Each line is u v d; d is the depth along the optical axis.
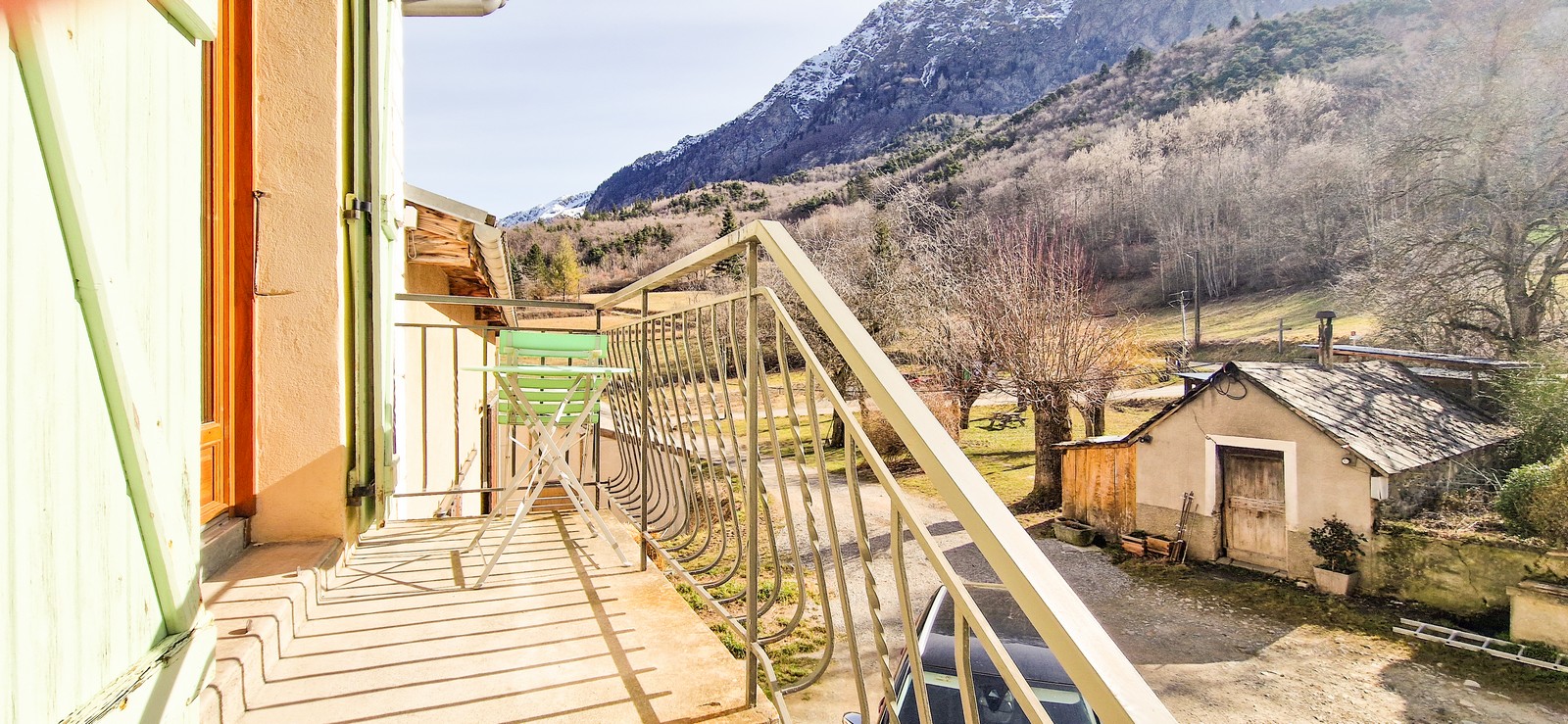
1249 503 14.03
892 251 25.52
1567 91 17.11
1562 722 9.30
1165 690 11.16
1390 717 10.00
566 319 34.03
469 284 8.91
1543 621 10.68
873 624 1.10
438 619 2.11
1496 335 17.11
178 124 1.13
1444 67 20.00
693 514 2.39
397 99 4.63
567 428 2.85
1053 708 3.91
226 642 1.60
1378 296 19.83
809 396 1.30
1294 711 10.50
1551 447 13.54
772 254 1.36
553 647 1.92
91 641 0.89
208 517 2.17
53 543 0.81
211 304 2.22
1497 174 18.06
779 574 1.57
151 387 1.01
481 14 5.41
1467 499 12.58
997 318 21.67
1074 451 17.08
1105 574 14.92
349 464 2.71
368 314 2.81
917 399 0.94
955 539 13.37
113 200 0.93
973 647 4.38
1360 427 13.35
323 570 2.26
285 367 2.45
